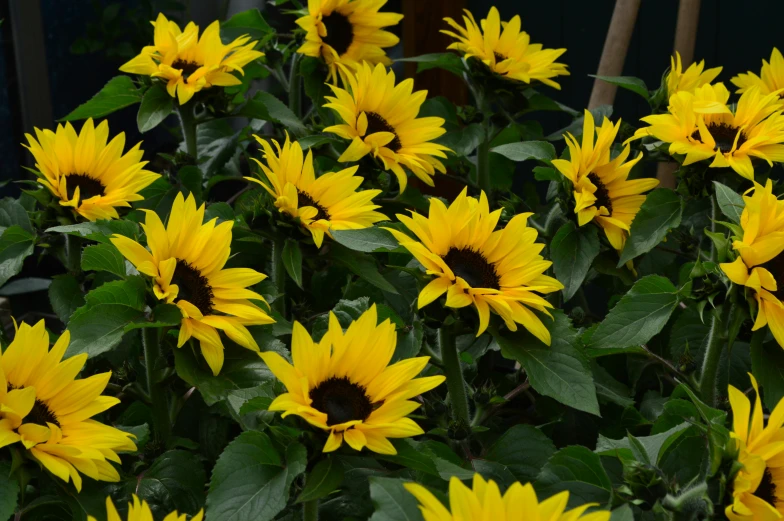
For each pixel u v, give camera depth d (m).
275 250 1.92
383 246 1.86
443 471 1.67
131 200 1.96
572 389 1.77
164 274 1.74
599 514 1.51
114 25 2.85
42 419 1.68
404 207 2.13
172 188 2.10
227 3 2.78
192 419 1.95
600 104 2.28
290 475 1.64
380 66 2.06
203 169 2.23
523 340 1.80
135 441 1.80
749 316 1.76
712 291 1.79
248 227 1.89
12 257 1.97
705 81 2.18
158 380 1.83
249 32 2.32
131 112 3.03
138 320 1.77
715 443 1.63
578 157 1.93
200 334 1.75
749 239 1.74
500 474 1.79
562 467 1.72
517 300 1.78
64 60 2.89
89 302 1.77
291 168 1.90
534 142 2.03
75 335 1.75
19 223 1.99
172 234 1.77
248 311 1.79
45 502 1.70
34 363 1.67
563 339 1.80
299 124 2.15
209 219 2.00
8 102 2.74
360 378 1.67
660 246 2.14
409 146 2.08
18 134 2.77
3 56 2.69
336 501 1.77
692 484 1.67
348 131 2.04
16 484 1.64
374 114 2.07
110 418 1.94
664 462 1.73
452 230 1.79
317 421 1.62
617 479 1.75
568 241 1.96
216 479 1.66
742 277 1.74
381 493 1.59
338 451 1.65
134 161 1.98
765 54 2.80
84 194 1.96
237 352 1.80
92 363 1.92
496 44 2.23
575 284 1.94
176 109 2.14
